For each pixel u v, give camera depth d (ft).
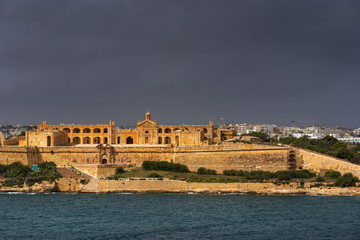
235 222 633.20
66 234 574.15
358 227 606.14
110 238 558.15
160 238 559.38
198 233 580.71
